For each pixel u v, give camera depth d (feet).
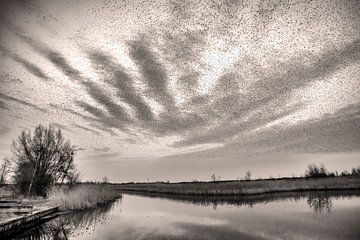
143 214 59.57
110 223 47.16
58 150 89.35
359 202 68.69
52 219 52.70
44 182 86.28
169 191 158.61
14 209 52.44
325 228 37.06
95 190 97.66
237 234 35.55
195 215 55.98
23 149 84.99
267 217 49.80
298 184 130.21
